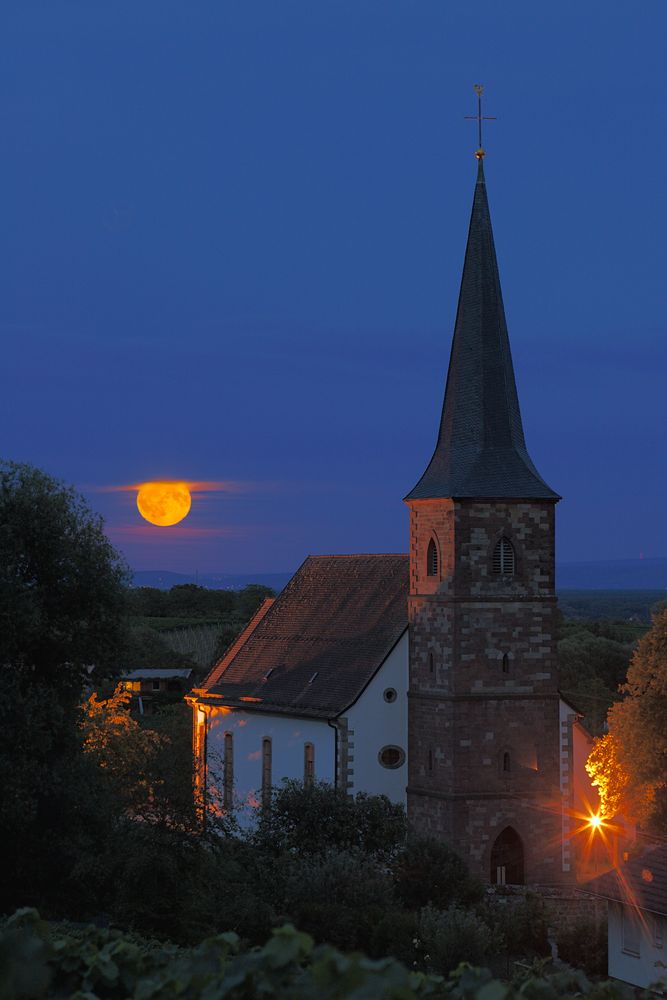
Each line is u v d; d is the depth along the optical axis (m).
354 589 137.62
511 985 25.97
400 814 109.69
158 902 84.94
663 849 89.81
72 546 99.94
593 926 91.88
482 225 122.00
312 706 124.81
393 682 121.50
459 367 121.62
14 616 92.38
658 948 82.50
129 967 26.59
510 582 117.12
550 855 117.12
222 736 138.25
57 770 94.31
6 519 97.38
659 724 118.81
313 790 108.00
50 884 93.06
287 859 93.44
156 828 88.19
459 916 86.75
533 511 117.75
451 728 115.19
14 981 21.31
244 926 82.81
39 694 93.50
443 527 117.06
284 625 144.12
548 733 117.44
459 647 115.62
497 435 119.31
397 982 21.31
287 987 23.38
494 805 115.62
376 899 89.56
